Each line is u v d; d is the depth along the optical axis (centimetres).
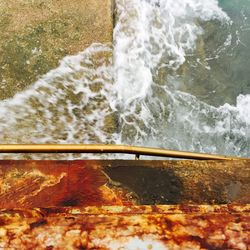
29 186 179
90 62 517
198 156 229
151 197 181
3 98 489
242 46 632
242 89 590
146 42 580
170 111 548
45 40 520
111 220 150
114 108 515
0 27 521
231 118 570
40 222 150
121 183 185
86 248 142
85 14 541
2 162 189
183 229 148
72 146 220
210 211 154
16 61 505
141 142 521
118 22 571
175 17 630
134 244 142
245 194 185
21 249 141
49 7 541
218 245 143
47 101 497
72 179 183
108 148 224
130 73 545
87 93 508
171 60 587
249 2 683
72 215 152
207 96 573
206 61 605
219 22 647
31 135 486
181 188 187
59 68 508
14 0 541
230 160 203
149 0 608
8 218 151
